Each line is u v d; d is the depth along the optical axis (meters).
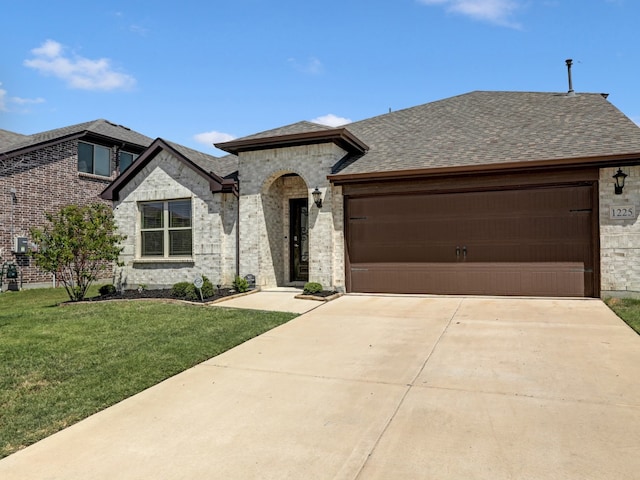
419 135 13.81
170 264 13.91
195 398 4.97
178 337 7.47
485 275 10.91
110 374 5.74
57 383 5.45
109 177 19.81
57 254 10.96
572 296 10.27
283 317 8.98
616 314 8.47
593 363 5.70
